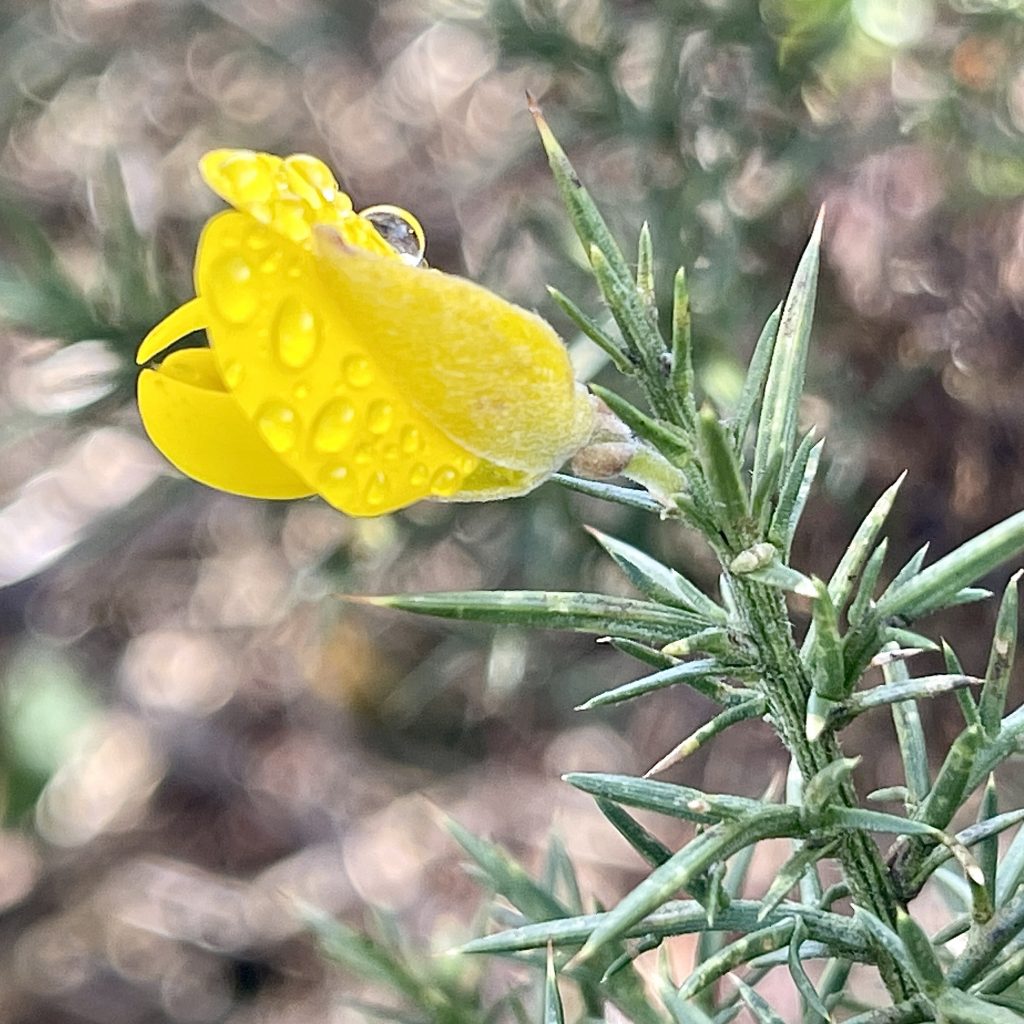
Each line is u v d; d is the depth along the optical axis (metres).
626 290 0.05
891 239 0.15
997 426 0.15
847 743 0.16
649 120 0.15
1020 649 0.15
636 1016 0.08
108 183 0.12
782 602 0.06
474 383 0.05
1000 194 0.15
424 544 0.15
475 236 0.18
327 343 0.05
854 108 0.15
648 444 0.06
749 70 0.15
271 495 0.06
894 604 0.05
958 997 0.06
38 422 0.15
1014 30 0.15
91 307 0.13
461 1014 0.09
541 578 0.15
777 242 0.15
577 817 0.18
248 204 0.05
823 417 0.15
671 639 0.06
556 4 0.16
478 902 0.18
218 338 0.05
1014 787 0.15
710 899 0.05
